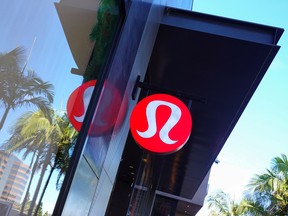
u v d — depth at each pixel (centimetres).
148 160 1161
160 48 657
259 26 595
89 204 382
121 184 1347
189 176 1480
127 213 1011
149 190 1600
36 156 220
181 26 623
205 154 1106
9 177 189
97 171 377
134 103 572
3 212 189
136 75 539
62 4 221
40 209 245
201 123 879
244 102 743
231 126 859
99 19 308
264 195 2153
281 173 2122
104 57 346
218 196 3109
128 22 384
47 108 224
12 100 179
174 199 2381
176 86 752
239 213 2334
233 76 669
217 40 605
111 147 439
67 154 283
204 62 656
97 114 330
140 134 462
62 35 230
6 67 169
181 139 458
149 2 497
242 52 606
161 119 467
